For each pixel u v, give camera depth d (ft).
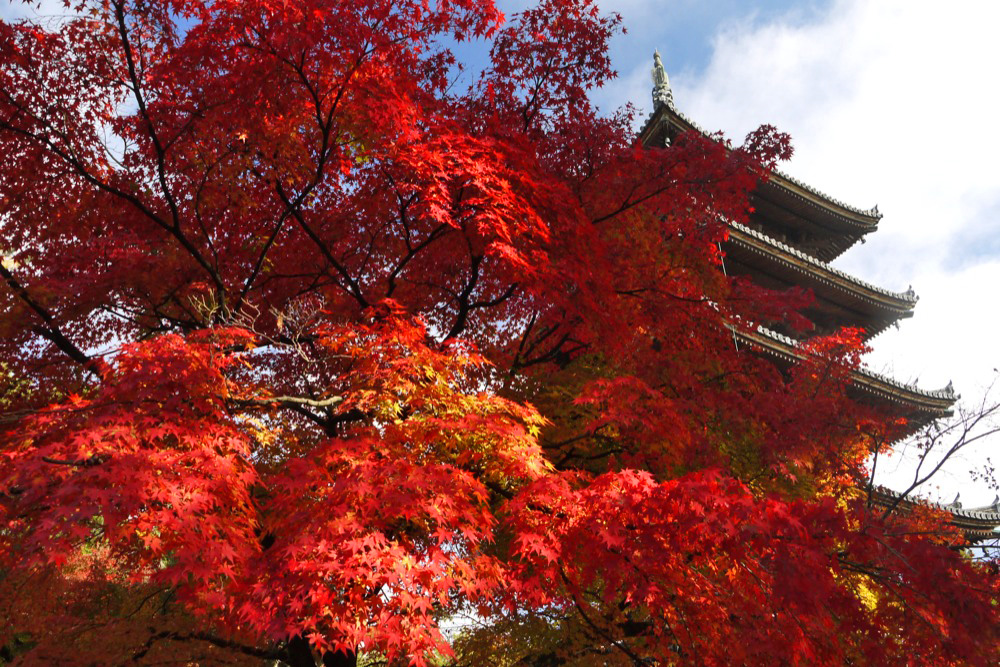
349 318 37.14
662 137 80.74
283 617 17.95
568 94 39.93
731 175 39.09
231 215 37.40
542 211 32.68
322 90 28.86
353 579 18.40
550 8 38.22
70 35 30.60
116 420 19.35
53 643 31.07
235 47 27.37
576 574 23.15
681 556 22.41
